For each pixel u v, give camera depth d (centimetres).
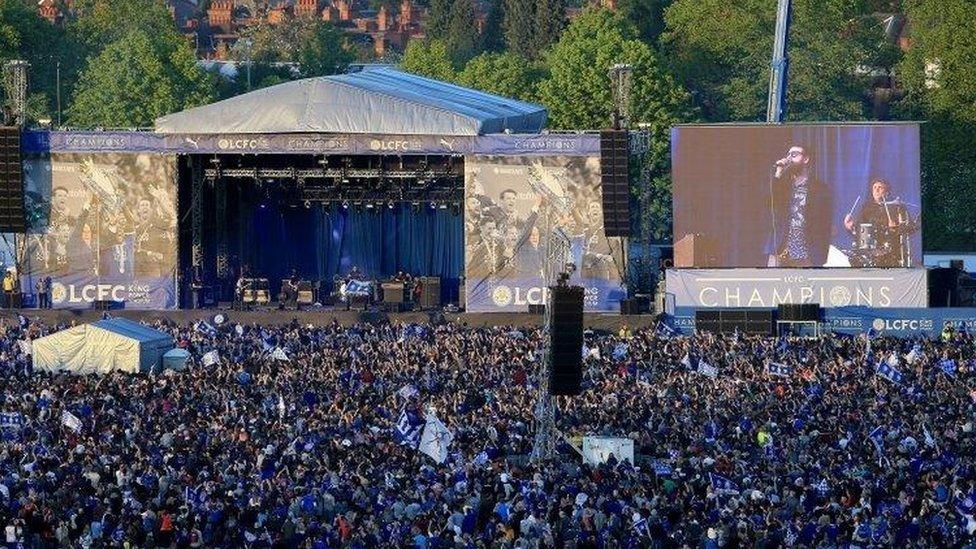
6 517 11706
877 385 16412
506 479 12538
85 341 17862
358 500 12125
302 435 13962
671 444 14025
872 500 12275
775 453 13738
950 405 15388
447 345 18275
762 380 16612
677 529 11594
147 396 15462
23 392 15638
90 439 13738
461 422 14662
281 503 12031
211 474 12675
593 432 14362
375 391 15962
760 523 11594
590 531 11412
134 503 11900
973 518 11781
